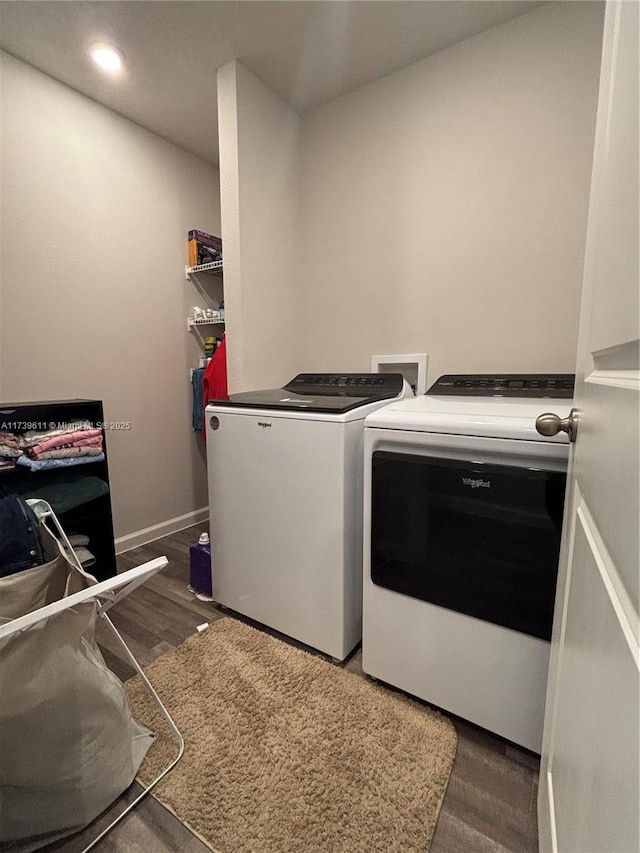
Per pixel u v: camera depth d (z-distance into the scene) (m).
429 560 1.19
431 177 1.84
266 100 1.96
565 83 1.53
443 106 1.78
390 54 1.77
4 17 1.55
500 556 1.08
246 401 1.58
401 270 1.97
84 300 2.11
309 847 0.91
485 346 1.80
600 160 0.67
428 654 1.22
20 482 1.80
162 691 1.33
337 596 1.40
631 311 0.43
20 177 1.83
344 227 2.11
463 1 1.51
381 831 0.93
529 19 1.57
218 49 1.73
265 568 1.58
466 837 0.93
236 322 1.96
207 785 1.04
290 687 1.35
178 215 2.54
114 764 1.00
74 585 0.95
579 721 0.57
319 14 1.55
